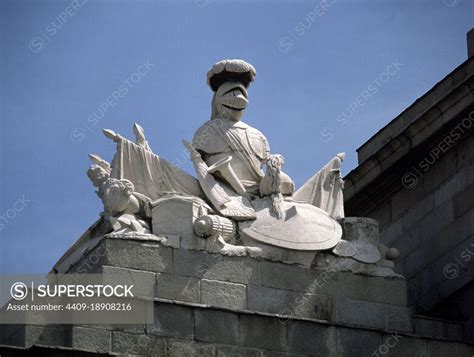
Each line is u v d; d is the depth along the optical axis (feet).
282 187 99.91
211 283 95.09
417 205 112.06
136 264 93.86
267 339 94.48
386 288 98.89
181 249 95.09
